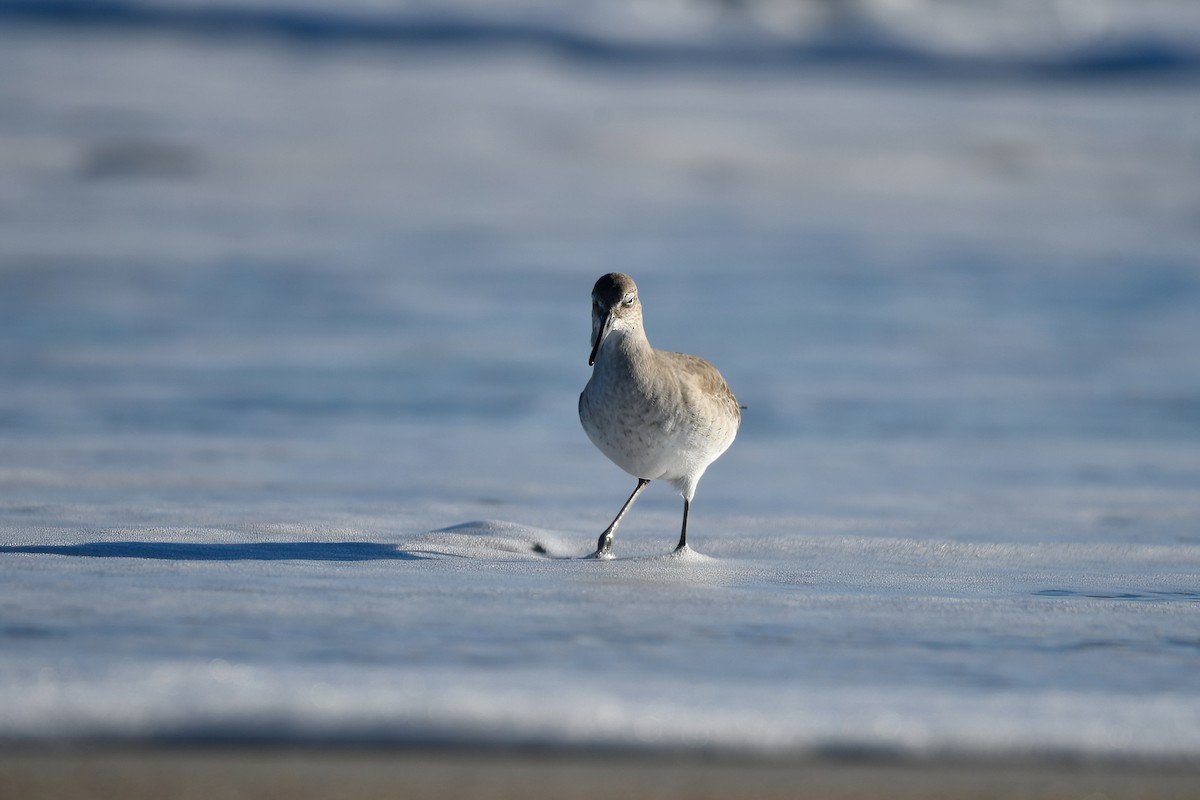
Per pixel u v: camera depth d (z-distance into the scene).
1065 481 12.80
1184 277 29.23
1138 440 15.12
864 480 12.78
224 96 55.06
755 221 37.28
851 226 36.94
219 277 26.22
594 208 38.72
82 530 8.93
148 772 4.50
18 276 25.53
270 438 14.03
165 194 38.00
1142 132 57.56
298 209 36.66
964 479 12.87
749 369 19.02
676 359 9.17
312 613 6.64
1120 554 9.42
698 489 12.25
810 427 15.59
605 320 8.70
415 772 4.58
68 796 4.28
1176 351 21.05
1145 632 6.76
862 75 72.62
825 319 23.28
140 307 22.84
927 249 32.97
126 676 5.32
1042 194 44.69
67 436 13.70
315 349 19.73
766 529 10.30
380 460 13.08
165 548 8.41
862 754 4.89
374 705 5.10
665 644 6.26
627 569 8.33
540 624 6.58
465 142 49.88
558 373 18.59
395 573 7.82
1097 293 26.95
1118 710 5.35
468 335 21.19
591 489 12.02
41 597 6.76
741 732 4.99
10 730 4.79
